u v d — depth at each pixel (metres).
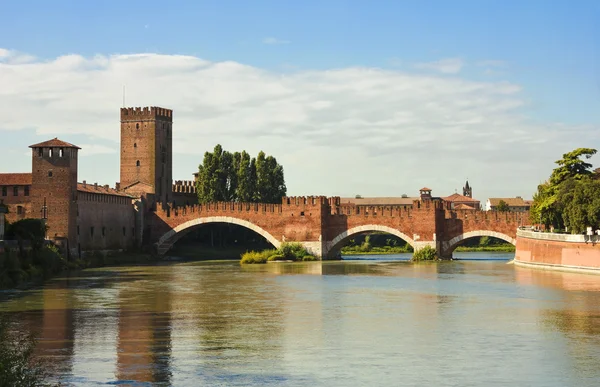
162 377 52.34
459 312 79.25
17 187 160.75
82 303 88.19
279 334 67.19
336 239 183.62
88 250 166.12
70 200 156.12
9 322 74.12
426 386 50.09
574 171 150.88
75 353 59.50
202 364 55.91
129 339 65.00
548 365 55.06
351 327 70.56
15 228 128.50
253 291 101.62
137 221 193.00
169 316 77.75
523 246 150.88
